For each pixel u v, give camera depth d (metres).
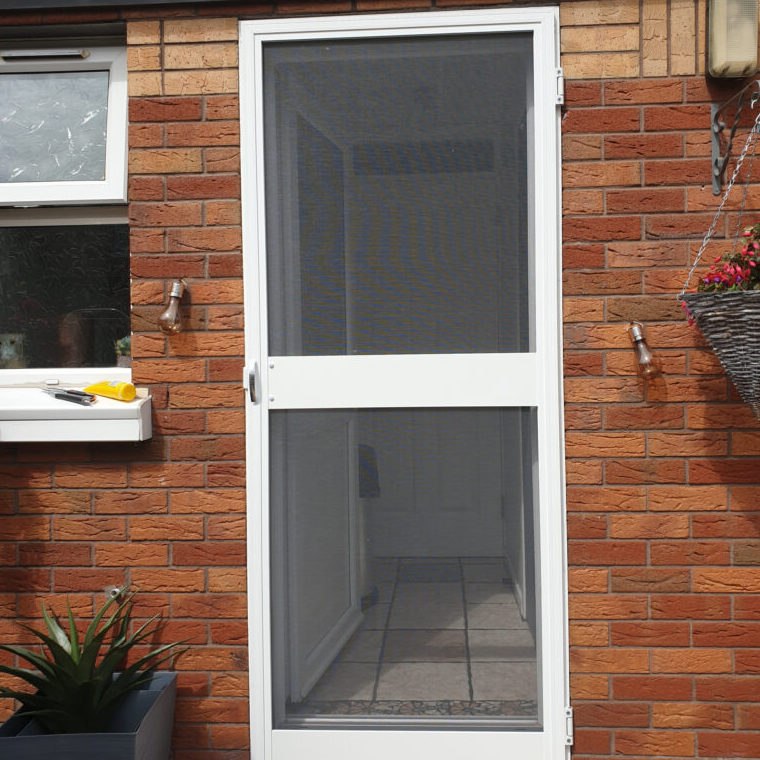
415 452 2.79
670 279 2.69
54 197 2.91
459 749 2.76
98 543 2.82
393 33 2.75
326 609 2.83
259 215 2.78
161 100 2.79
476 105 2.76
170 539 2.81
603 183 2.70
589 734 2.72
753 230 2.44
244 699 2.80
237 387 2.80
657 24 2.68
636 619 2.71
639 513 2.70
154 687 2.75
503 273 2.76
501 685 2.79
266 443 2.79
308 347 2.80
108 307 3.00
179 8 2.78
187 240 2.80
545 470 2.73
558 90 2.70
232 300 2.79
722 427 2.68
